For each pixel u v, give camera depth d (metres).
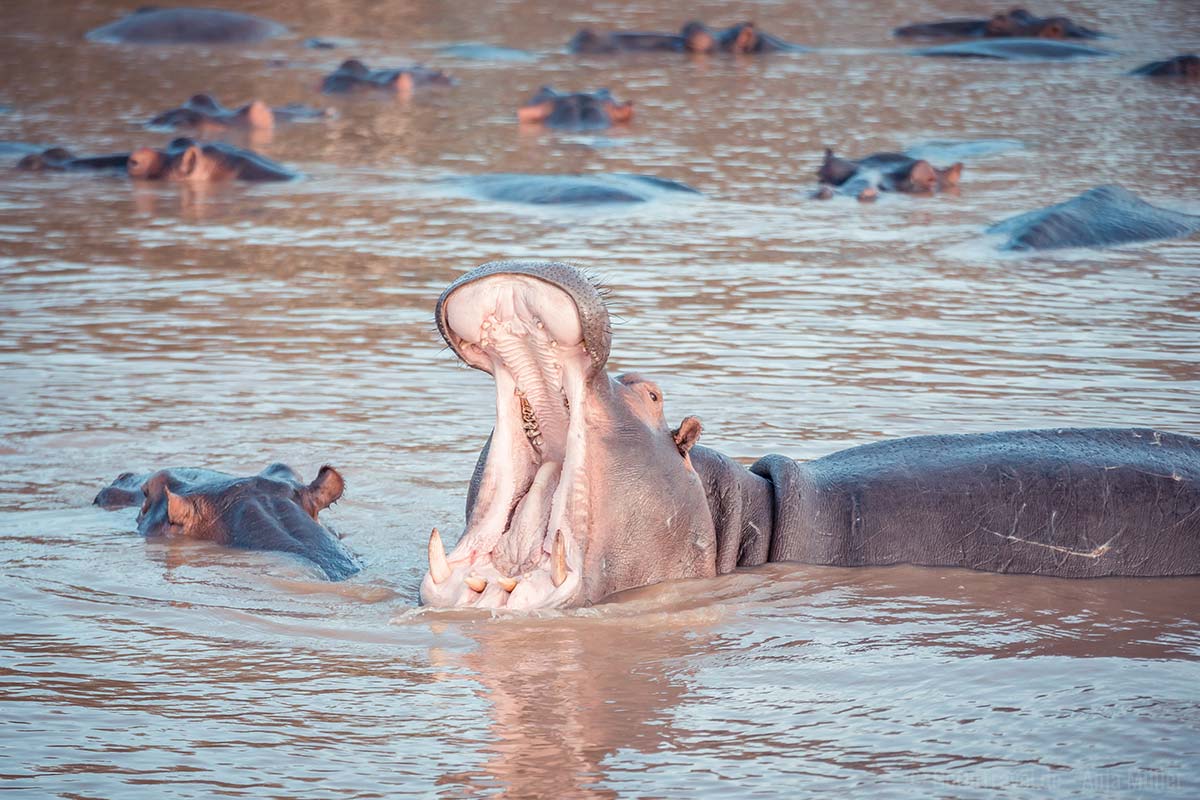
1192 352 22.50
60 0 83.94
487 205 36.03
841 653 12.24
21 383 20.53
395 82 56.25
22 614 12.91
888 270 28.95
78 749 10.21
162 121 48.19
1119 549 14.88
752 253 30.50
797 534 14.81
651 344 22.81
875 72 63.00
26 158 41.28
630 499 13.47
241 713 10.88
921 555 14.94
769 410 19.22
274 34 74.06
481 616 12.96
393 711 10.93
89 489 16.48
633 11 84.69
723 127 48.81
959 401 19.64
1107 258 30.23
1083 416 18.91
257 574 14.12
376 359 22.06
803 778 9.80
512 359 12.84
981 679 11.64
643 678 11.62
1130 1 89.88
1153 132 47.84
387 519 15.68
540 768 9.94
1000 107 53.25
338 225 33.38
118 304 25.70
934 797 9.52
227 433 18.38
